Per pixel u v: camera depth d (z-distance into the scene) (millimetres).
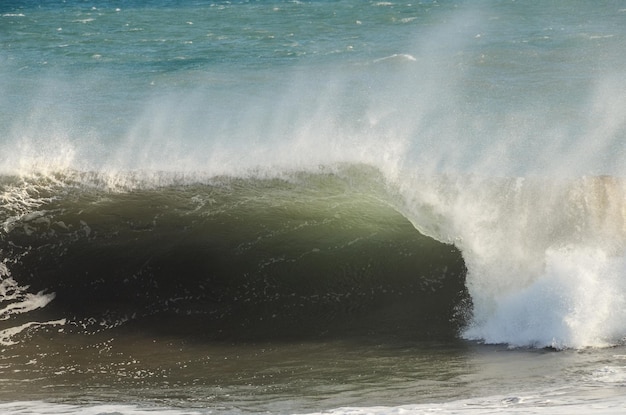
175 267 39031
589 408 23891
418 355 33344
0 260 39312
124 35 116500
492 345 34281
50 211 42250
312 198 43344
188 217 42000
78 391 30312
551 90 75500
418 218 41000
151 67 92375
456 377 30391
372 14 127375
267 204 42812
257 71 88750
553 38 102125
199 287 38312
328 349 34438
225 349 34719
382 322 36500
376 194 43219
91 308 37500
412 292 37906
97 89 81188
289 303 37781
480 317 36250
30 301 37750
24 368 33000
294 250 39750
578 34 104125
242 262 39281
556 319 34281
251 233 40812
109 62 96125
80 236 40688
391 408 26266
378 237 40156
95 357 34000
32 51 104812
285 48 102438
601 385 27844
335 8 134875
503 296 37031
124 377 31828
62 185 44406
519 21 116250
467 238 39500
